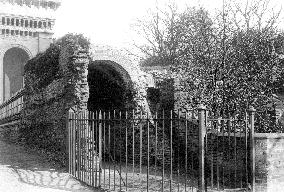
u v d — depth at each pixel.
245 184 10.51
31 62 20.66
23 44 51.09
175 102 17.77
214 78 14.98
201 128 8.32
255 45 15.93
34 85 19.67
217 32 15.94
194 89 15.61
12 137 25.25
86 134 11.18
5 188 9.64
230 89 14.80
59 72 15.56
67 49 14.36
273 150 9.95
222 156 10.93
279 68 16.06
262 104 15.16
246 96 14.79
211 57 15.37
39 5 52.06
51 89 16.38
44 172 12.28
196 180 11.93
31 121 20.09
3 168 12.73
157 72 20.55
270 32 17.25
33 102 19.81
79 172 11.28
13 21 50.47
